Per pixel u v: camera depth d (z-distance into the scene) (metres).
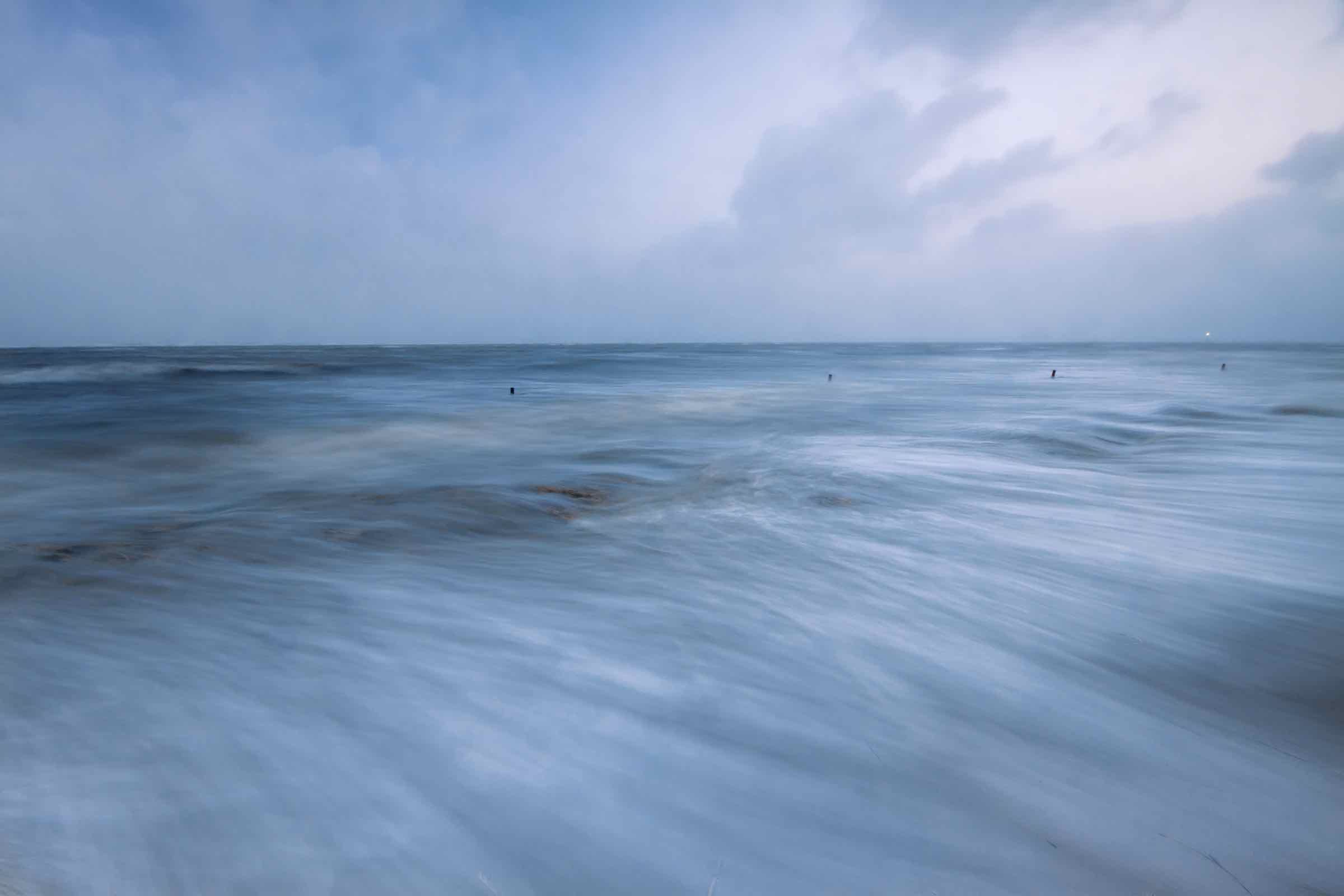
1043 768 2.28
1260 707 2.74
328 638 3.31
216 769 2.21
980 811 2.05
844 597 3.92
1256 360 55.12
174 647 3.20
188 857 1.83
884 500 6.44
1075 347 139.62
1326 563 4.58
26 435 11.09
